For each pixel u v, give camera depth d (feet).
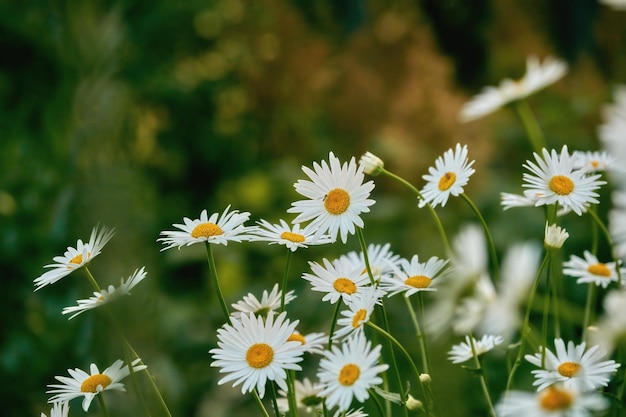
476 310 2.66
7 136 6.84
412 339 4.90
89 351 5.18
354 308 2.97
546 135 10.25
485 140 10.43
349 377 2.77
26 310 5.56
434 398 2.97
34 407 5.26
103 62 7.91
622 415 3.12
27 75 7.50
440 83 11.18
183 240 3.00
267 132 11.52
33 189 6.17
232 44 12.23
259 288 7.54
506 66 16.42
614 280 3.19
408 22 12.22
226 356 2.89
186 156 11.34
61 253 5.88
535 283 2.92
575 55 16.03
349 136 10.93
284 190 9.79
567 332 3.55
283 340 2.89
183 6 11.48
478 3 18.85
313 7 13.91
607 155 3.34
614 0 3.05
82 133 6.86
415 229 8.36
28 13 7.65
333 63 11.76
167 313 6.84
